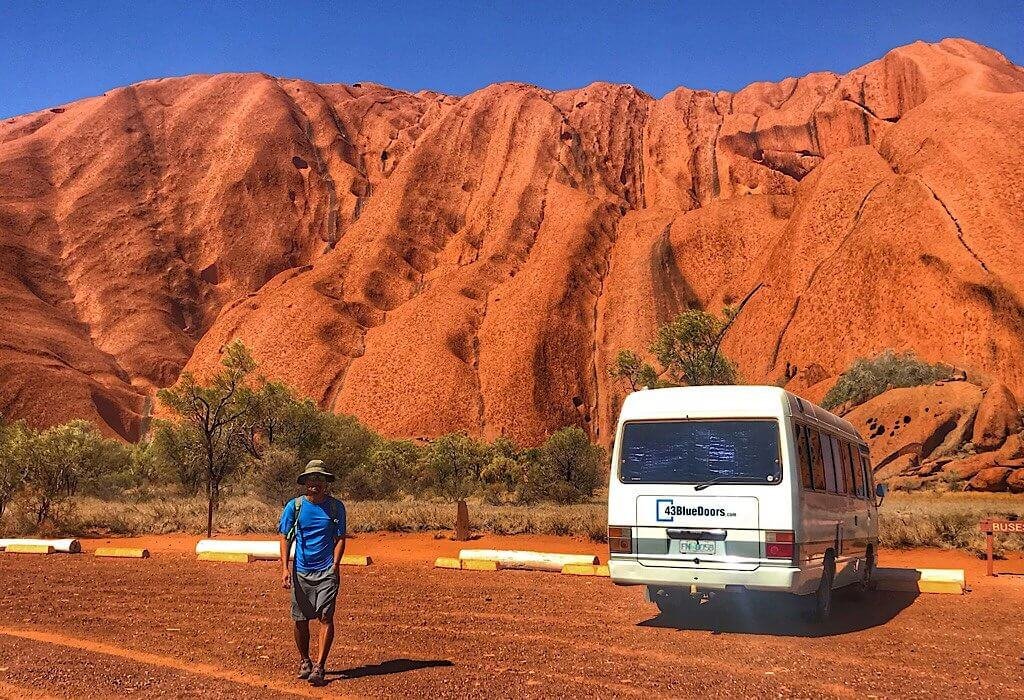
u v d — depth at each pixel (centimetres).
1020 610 1144
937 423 5662
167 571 1502
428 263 12750
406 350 10562
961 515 2147
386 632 922
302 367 10631
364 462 4638
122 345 12100
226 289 13538
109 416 10325
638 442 1037
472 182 13788
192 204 14425
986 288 8500
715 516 980
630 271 11219
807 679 715
